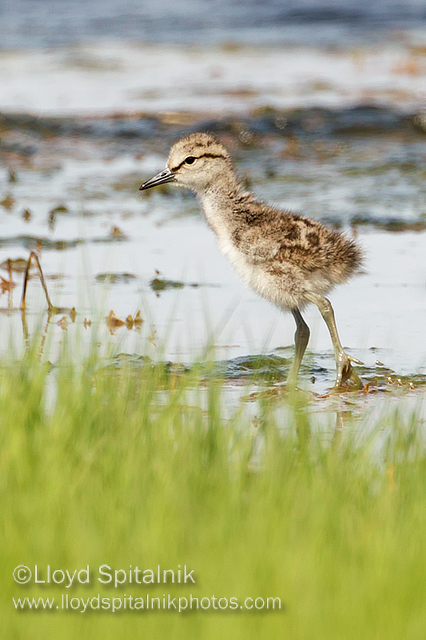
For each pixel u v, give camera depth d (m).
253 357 11.71
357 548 6.51
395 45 36.34
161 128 25.58
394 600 5.95
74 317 13.12
